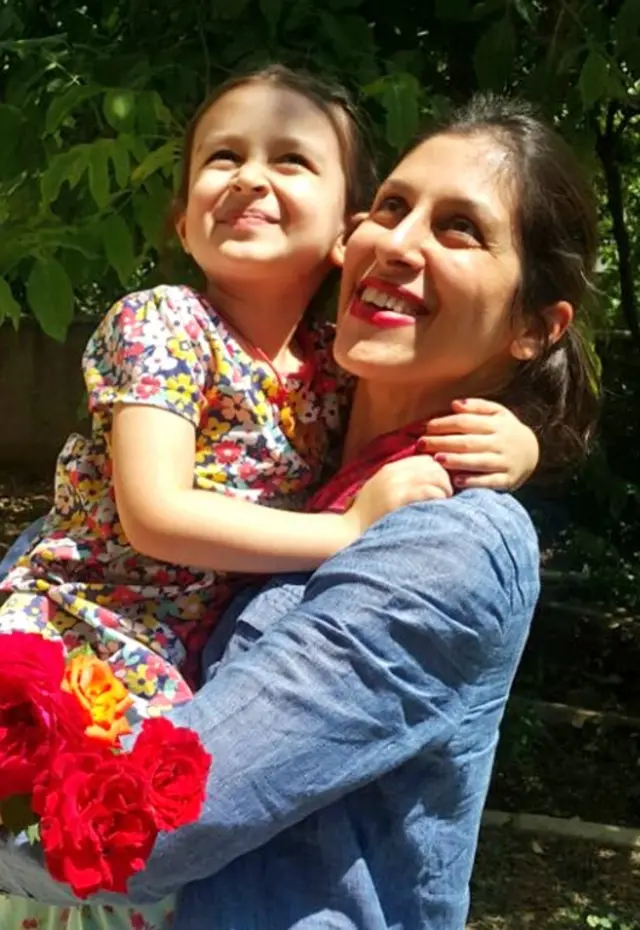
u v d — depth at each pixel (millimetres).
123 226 3203
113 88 3266
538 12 4008
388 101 3064
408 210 1843
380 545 1660
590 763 5539
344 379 2037
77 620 1848
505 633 1696
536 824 4945
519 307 1848
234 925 1646
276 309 1960
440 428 1810
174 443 1763
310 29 3707
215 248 1910
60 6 4172
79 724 1444
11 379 10867
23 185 3574
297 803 1590
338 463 2018
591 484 5355
